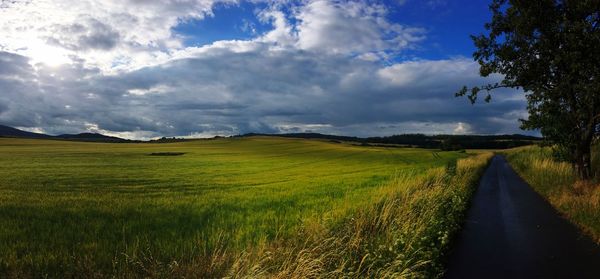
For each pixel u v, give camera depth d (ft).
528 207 57.72
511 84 68.44
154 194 76.33
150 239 36.88
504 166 173.47
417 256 27.91
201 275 25.02
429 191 52.24
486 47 68.90
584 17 58.85
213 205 61.36
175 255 30.27
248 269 23.11
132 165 171.53
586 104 60.85
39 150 283.38
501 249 35.14
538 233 40.83
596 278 27.40
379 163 216.13
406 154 307.78
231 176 126.52
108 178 110.22
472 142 560.61
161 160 211.41
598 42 54.19
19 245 33.96
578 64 55.57
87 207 56.39
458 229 42.27
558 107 65.21
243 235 37.55
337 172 146.30
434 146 505.25
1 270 27.04
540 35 62.80
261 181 108.06
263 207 59.00
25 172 123.03
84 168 146.72
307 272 22.39
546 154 123.34
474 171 114.11
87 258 29.07
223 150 348.18
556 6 61.11
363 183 96.58
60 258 29.76
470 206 59.31
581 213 44.88
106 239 37.01
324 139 624.59
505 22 65.72
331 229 33.50
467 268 30.01
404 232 30.73
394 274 22.93
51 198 65.41
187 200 67.05
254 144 457.68
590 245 35.53
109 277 26.02
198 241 33.73
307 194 74.95
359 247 28.55
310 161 230.27
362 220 35.22
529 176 103.30
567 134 65.46
